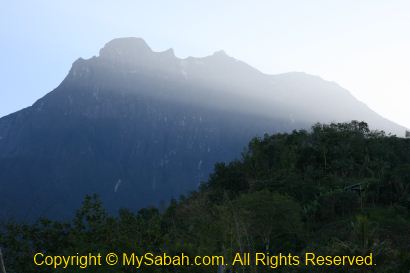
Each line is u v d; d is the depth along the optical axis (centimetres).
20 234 3231
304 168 11456
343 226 7525
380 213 8038
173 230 5778
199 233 5116
